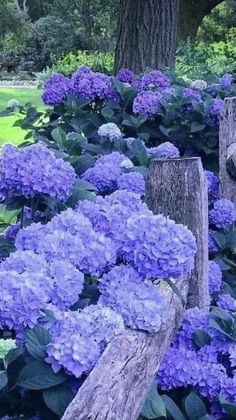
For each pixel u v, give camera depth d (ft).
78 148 8.90
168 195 6.45
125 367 3.99
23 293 4.35
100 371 3.90
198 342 5.91
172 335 5.10
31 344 4.21
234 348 5.74
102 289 4.85
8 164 5.80
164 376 5.43
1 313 4.33
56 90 11.60
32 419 4.50
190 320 6.02
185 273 5.34
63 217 5.36
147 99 11.43
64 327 4.25
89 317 4.32
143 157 9.21
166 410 5.07
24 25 78.54
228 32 59.52
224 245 8.95
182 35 41.32
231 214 9.12
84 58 51.70
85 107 12.06
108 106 11.78
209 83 14.37
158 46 16.96
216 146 11.30
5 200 6.16
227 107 9.44
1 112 11.68
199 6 41.09
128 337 4.25
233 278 9.12
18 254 4.82
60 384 4.17
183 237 4.85
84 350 4.04
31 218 6.21
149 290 4.76
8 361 4.21
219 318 5.93
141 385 4.10
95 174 7.79
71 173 6.06
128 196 6.20
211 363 5.60
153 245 4.79
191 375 5.41
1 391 4.32
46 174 5.77
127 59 17.07
